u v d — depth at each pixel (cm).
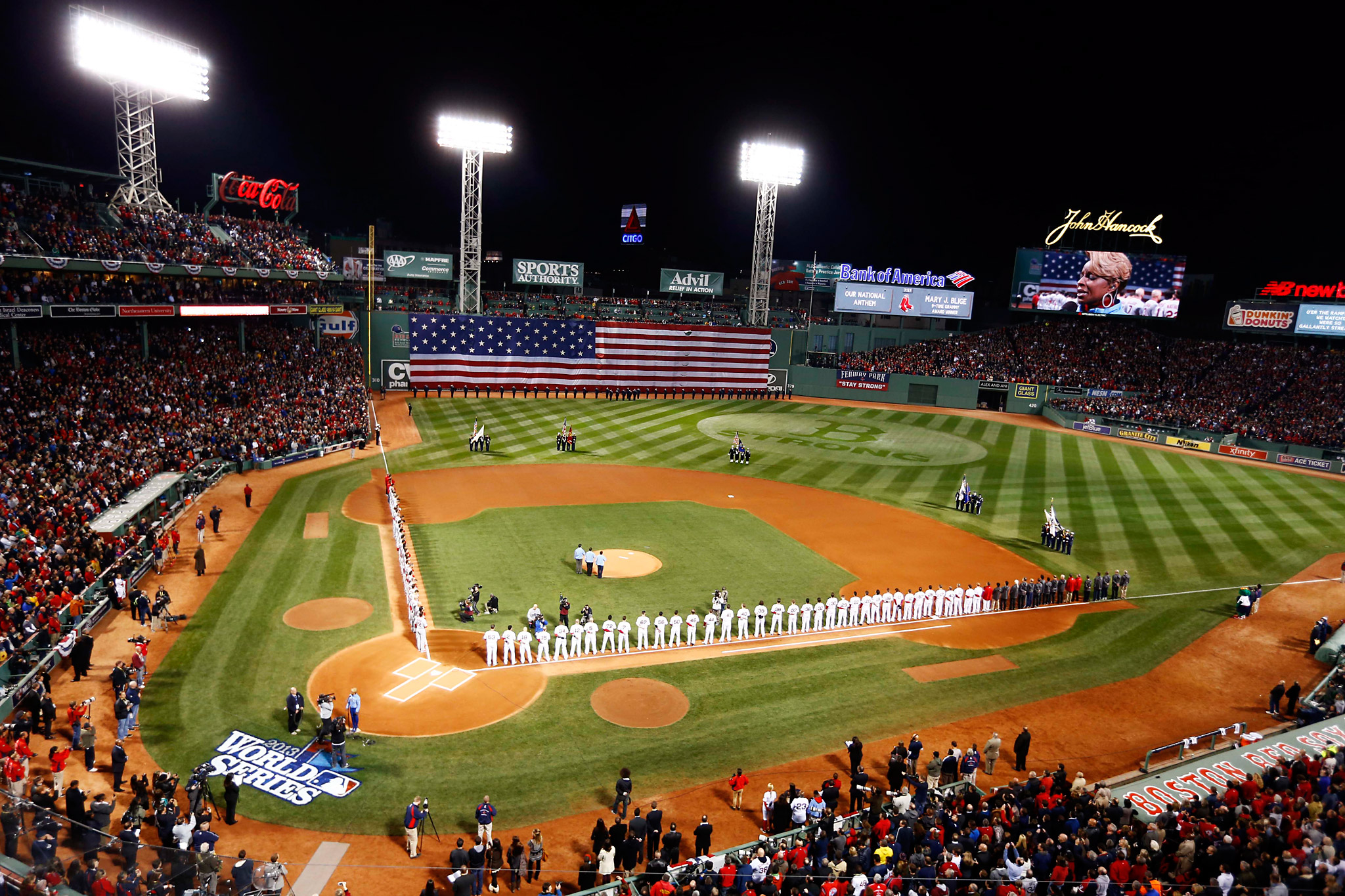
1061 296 8900
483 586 3198
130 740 2064
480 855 1620
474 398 7606
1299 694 2564
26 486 3291
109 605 2789
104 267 4609
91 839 1345
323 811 1853
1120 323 9425
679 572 3434
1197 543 4162
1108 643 2983
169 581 3095
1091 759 2205
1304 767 1831
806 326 9712
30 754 1900
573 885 1672
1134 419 7181
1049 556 3909
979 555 3869
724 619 2839
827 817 1730
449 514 4119
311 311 6738
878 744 2241
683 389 8206
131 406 4569
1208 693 2623
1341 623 3158
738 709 2402
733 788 1934
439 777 2005
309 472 4812
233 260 5984
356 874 1661
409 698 2358
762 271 8581
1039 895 1456
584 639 2712
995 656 2841
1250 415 7075
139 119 5912
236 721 2181
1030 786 1870
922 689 2578
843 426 7088
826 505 4612
